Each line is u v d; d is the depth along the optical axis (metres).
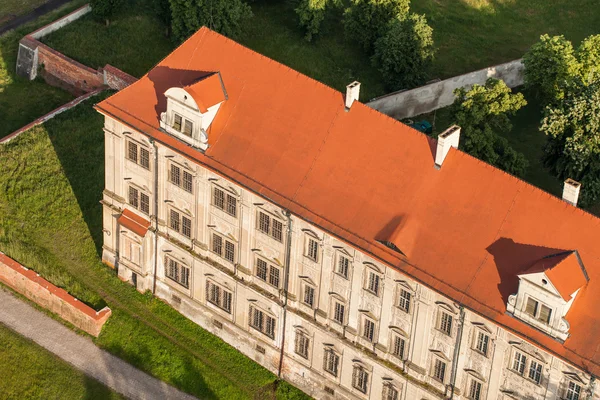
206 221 101.12
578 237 82.94
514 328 82.50
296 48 142.38
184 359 104.50
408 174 89.62
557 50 125.69
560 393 83.25
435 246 87.00
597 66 126.06
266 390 102.12
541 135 129.62
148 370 104.31
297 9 140.62
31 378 103.94
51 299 109.12
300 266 95.19
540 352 82.75
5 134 133.38
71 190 120.75
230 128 97.06
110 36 144.25
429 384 91.69
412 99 132.25
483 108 113.12
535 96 132.50
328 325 96.31
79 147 126.19
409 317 89.75
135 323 107.56
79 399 102.12
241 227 98.25
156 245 106.94
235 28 139.88
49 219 117.69
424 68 134.75
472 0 156.00
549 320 81.00
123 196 107.44
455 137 88.31
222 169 96.00
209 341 106.25
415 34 131.25
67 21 146.50
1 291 112.50
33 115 136.75
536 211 84.69
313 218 91.31
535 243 84.00
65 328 108.62
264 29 145.38
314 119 94.12
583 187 109.69
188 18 136.88
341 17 148.12
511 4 156.38
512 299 82.44
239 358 104.69
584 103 108.12
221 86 97.50
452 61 143.75
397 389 93.81
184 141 98.44
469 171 87.56
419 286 87.31
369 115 92.12
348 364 96.38
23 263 112.50
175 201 102.94
